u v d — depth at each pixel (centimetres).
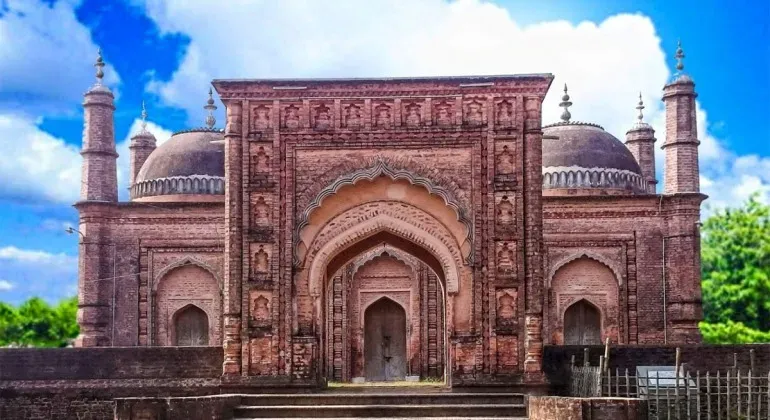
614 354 1102
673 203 1522
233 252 1090
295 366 1078
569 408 859
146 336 1538
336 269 1202
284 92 1101
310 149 1099
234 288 1087
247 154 1099
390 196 1104
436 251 1095
